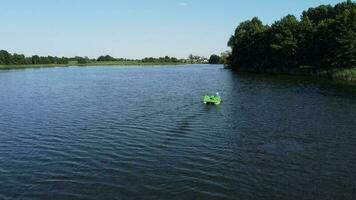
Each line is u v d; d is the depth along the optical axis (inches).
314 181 1149.7
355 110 2240.4
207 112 2255.2
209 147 1498.5
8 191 1085.8
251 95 3004.4
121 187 1107.3
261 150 1455.5
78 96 3088.1
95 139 1626.5
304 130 1756.9
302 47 5664.4
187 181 1149.1
